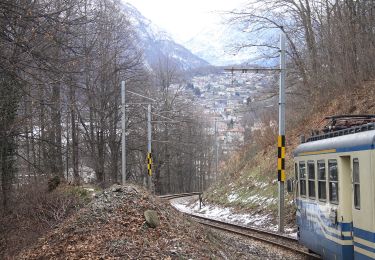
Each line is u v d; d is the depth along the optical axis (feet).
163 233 36.06
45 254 34.88
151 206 39.37
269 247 54.24
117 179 147.95
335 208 35.68
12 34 39.96
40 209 59.57
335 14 97.71
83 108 115.03
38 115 70.64
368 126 31.17
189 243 35.63
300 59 109.70
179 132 219.82
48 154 88.94
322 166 39.65
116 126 146.10
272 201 84.94
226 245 46.26
